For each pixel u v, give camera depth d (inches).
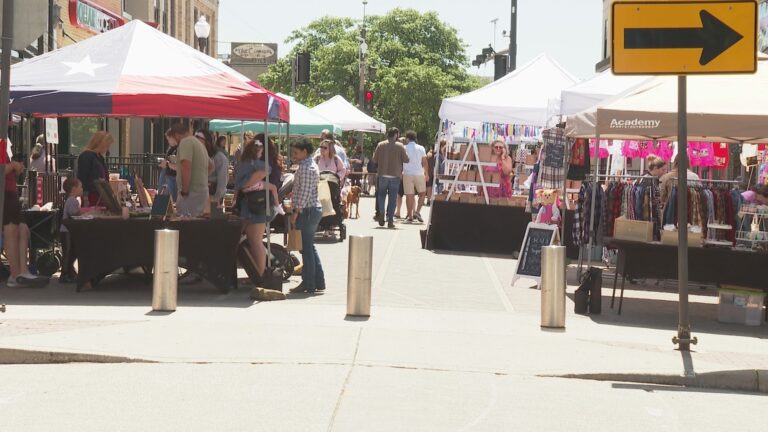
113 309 460.1
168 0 1685.5
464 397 322.0
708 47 388.2
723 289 490.3
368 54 3019.2
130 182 955.3
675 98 529.3
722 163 741.9
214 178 588.7
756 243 533.0
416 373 353.4
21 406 295.4
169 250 456.1
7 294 502.3
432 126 2950.3
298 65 1348.4
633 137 629.3
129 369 348.5
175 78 522.6
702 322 490.9
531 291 582.6
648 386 354.6
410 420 289.3
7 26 411.8
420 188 1099.3
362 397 314.8
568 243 738.8
